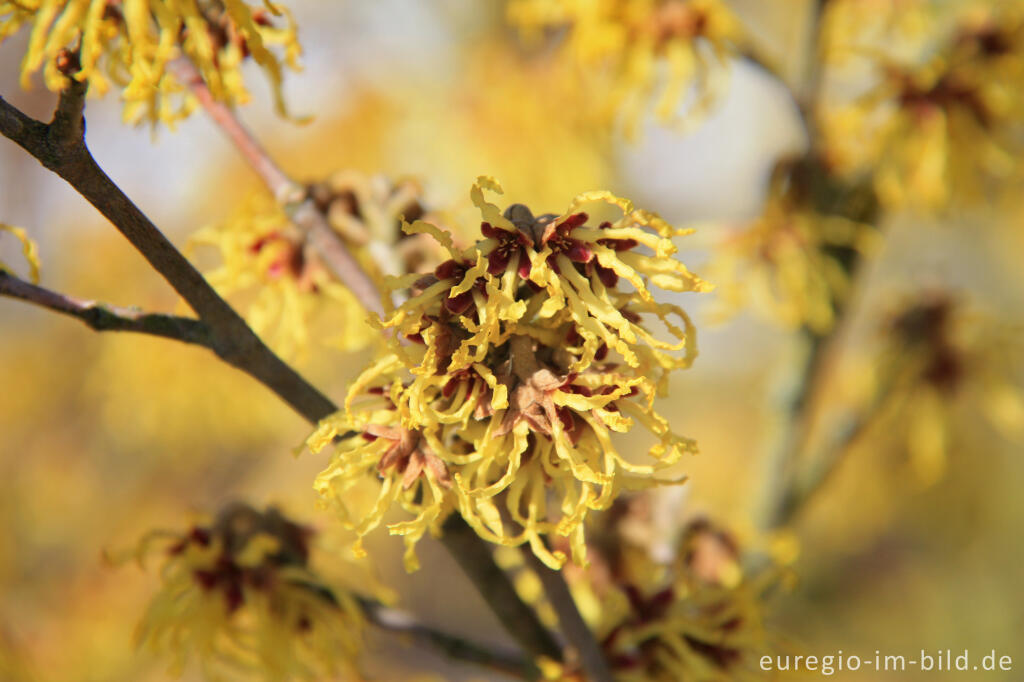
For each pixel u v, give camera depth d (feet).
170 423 2.12
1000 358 1.54
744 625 1.10
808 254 1.37
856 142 1.37
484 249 0.94
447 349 0.95
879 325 1.58
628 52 1.35
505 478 0.94
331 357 1.97
